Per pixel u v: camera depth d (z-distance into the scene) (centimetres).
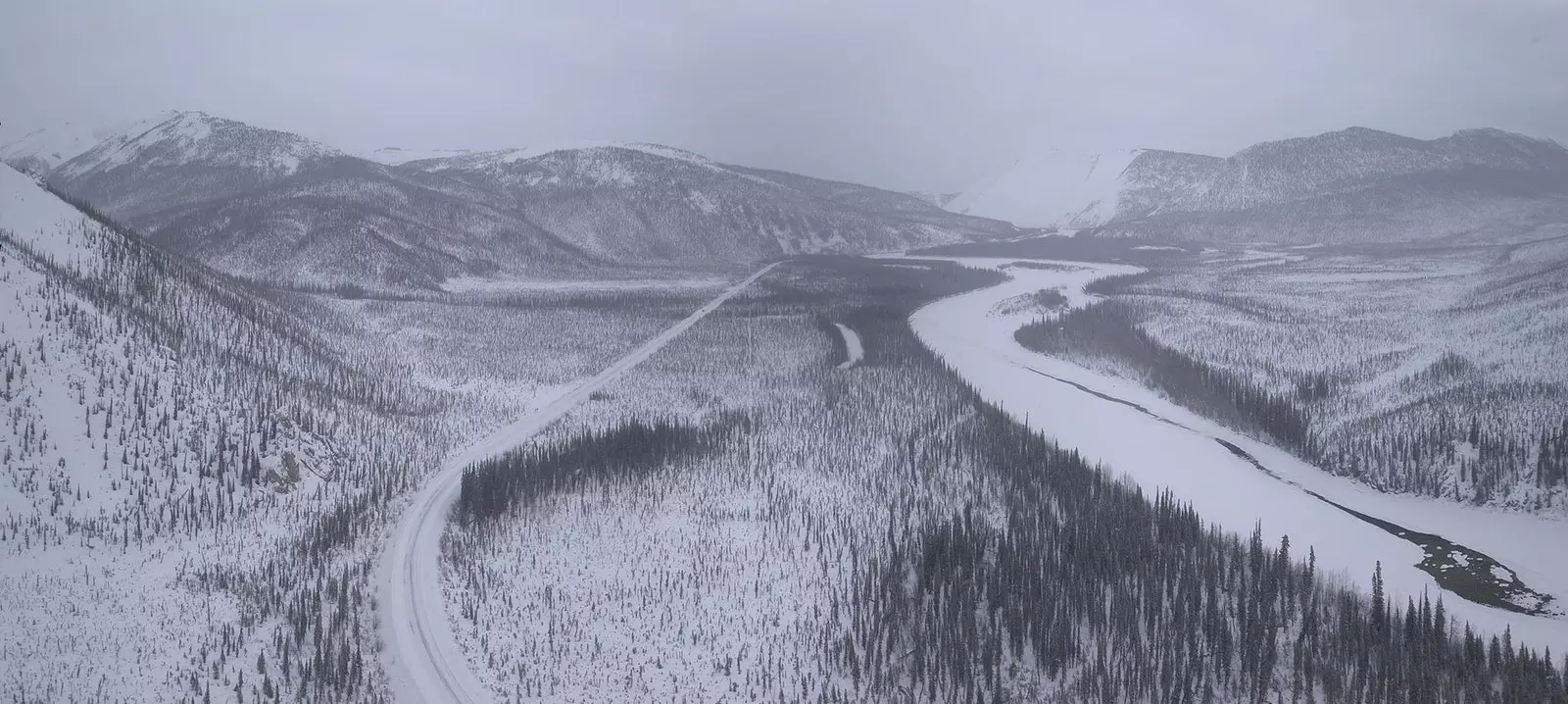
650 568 10519
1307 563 10156
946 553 9950
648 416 16062
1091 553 9838
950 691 8444
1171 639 8606
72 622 8244
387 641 8500
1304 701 8012
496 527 10962
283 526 10600
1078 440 14538
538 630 9138
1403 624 8869
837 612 9594
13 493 9606
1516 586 10175
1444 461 13125
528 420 15812
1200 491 12512
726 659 8894
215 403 12181
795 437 14750
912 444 14062
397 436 13888
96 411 11000
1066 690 8450
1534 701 7681
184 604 8750
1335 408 16212
